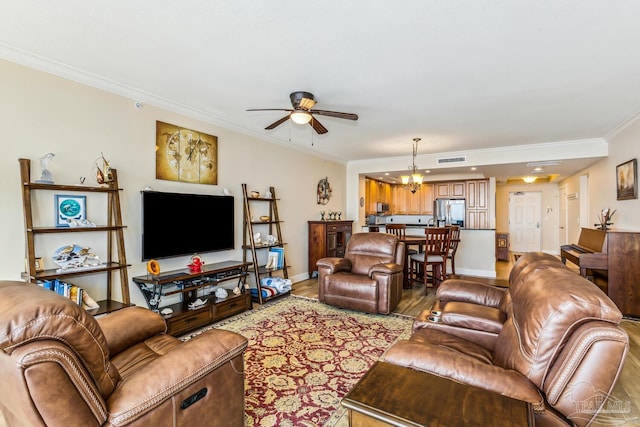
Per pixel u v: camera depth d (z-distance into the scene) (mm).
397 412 1067
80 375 1035
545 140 5094
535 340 1244
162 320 2082
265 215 4871
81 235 2816
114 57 2508
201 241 3707
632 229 3998
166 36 2203
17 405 1019
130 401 1140
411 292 4945
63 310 1046
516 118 3965
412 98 3334
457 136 4871
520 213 9875
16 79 2439
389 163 6777
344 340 3041
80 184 2789
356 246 4484
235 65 2625
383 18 1970
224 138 4199
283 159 5309
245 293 3916
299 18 1980
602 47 2297
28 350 950
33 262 2350
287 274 5055
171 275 3252
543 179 9336
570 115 3834
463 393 1178
